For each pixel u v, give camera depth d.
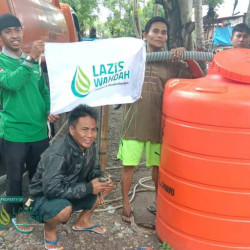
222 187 2.04
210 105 1.95
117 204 3.25
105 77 2.49
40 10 4.83
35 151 2.81
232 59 2.20
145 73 2.77
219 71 2.15
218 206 2.07
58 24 5.86
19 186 2.77
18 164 2.70
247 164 1.97
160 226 2.52
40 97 2.75
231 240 2.12
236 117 1.91
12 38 2.50
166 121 2.29
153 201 3.27
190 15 5.23
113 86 2.53
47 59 2.37
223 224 2.10
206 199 2.10
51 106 2.42
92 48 2.45
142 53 2.52
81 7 16.27
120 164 4.40
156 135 2.81
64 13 7.25
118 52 2.48
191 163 2.10
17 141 2.66
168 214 2.37
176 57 2.61
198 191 2.11
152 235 2.73
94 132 2.28
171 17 5.25
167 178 2.32
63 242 2.59
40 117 2.76
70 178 2.37
